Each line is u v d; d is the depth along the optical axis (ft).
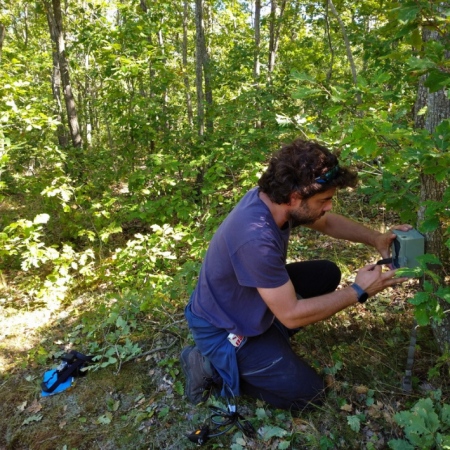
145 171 13.93
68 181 14.11
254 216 5.36
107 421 6.88
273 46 27.99
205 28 34.40
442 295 4.67
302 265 7.25
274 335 6.22
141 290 9.59
